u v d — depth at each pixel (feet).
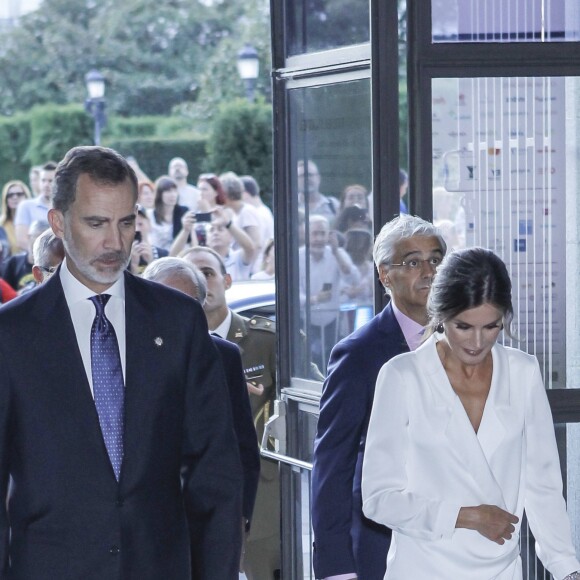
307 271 17.79
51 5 75.66
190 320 11.33
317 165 17.51
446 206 15.43
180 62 76.02
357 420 12.67
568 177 15.66
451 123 15.31
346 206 16.79
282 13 18.10
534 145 15.58
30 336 10.83
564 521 11.35
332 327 17.22
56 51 75.56
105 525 10.75
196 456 11.41
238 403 15.90
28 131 69.87
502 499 11.03
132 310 11.14
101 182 10.65
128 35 75.97
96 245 10.67
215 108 75.05
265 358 20.84
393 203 15.01
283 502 18.19
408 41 15.11
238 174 67.72
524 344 15.83
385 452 11.17
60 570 10.68
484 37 15.30
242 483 11.47
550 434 11.39
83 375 10.85
